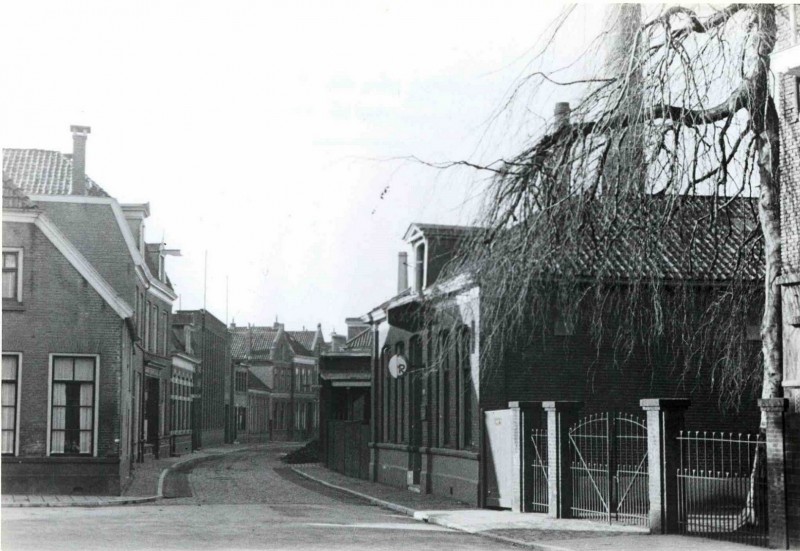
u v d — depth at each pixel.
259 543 14.38
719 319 18.44
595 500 18.70
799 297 15.11
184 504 23.06
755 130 14.85
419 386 29.00
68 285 24.80
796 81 15.30
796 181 15.33
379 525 18.08
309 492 28.52
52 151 34.28
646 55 14.33
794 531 13.06
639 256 16.12
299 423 95.19
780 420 13.28
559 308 19.08
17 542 14.20
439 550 13.92
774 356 15.58
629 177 14.40
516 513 20.22
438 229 26.28
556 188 15.43
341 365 44.72
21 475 24.11
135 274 34.69
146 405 42.56
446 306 21.56
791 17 15.04
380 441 33.66
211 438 67.44
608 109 14.66
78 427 24.55
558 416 18.97
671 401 15.65
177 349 51.53
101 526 16.73
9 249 24.59
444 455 25.77
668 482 15.52
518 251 15.98
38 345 24.52
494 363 22.55
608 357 23.06
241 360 80.38
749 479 15.07
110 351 24.83
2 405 24.22
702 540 14.50
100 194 35.22
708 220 16.83
